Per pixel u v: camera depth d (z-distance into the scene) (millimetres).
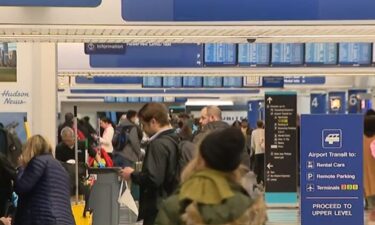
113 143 48125
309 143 30672
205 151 11938
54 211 23141
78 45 49531
